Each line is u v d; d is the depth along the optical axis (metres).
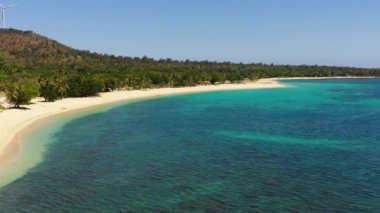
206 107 95.88
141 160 41.22
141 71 168.00
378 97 131.88
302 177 35.38
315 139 54.06
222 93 145.12
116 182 33.62
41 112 75.00
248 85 187.25
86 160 40.91
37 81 104.19
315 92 155.75
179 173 36.44
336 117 78.44
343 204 28.81
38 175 35.19
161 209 27.75
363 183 33.59
